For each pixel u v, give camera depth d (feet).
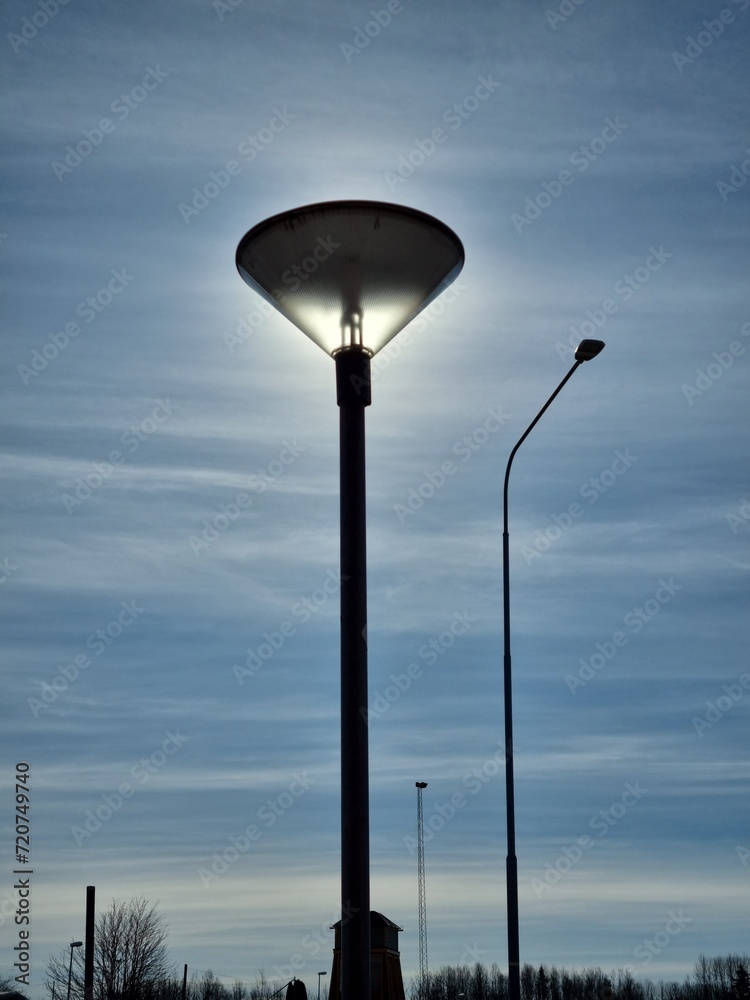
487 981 296.71
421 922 152.35
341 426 37.81
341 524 36.42
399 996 127.65
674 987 313.94
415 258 37.83
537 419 75.41
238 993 229.86
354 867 32.76
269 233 37.68
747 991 317.01
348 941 32.30
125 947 190.39
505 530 76.02
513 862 68.03
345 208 36.88
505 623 74.13
